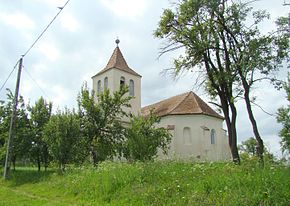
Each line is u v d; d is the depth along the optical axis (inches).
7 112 1232.2
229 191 401.7
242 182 418.3
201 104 1936.5
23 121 1229.7
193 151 1775.3
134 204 461.7
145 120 1462.8
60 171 895.1
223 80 984.3
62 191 652.1
